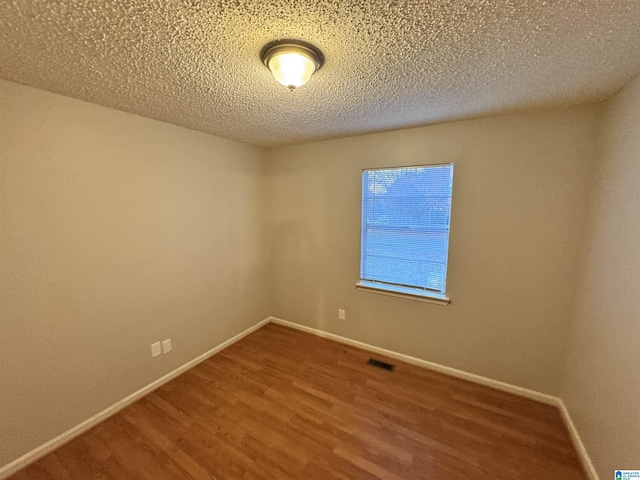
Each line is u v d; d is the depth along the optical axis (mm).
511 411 1963
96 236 1825
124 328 2016
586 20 939
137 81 1431
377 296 2693
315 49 1128
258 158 3125
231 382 2314
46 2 842
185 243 2410
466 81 1429
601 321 1503
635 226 1253
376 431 1804
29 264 1549
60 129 1622
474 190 2117
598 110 1707
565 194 1843
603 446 1397
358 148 2602
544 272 1959
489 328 2191
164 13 907
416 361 2543
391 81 1426
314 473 1525
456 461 1592
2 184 1437
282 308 3393
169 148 2223
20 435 1557
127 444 1713
